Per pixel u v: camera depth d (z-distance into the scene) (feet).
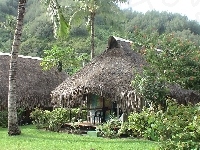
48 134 46.11
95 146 35.50
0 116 57.36
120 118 47.75
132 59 52.06
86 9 74.13
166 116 29.48
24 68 69.56
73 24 77.05
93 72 51.49
